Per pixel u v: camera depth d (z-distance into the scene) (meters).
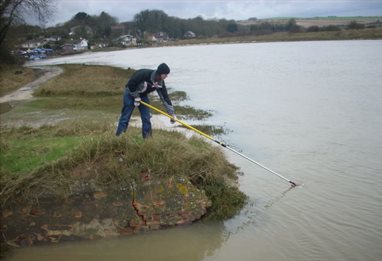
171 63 47.91
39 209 6.98
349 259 6.36
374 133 12.90
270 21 147.12
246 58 50.50
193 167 7.98
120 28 156.62
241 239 7.07
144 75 7.82
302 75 28.83
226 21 157.62
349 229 7.18
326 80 25.55
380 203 8.07
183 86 26.19
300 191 8.73
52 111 18.16
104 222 7.18
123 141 7.59
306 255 6.52
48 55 95.88
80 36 131.75
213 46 104.25
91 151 7.43
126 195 7.22
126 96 8.14
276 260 6.45
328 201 8.23
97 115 16.42
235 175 9.53
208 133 13.38
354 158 10.62
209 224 7.54
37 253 6.88
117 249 6.95
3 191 6.88
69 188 7.02
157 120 15.45
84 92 23.39
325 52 51.62
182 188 7.48
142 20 160.12
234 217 7.73
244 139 12.67
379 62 35.56
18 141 9.45
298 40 96.44
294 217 7.66
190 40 138.50
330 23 120.88
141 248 6.95
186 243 7.05
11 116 17.34
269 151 11.41
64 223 7.07
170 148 7.85
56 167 7.22
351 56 43.06
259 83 25.95
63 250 6.95
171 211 7.43
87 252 6.91
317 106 17.48
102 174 7.17
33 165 7.52
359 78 25.72
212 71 35.78
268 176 9.56
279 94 21.14
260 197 8.49
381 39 78.38
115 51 110.31
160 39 153.75
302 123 14.58
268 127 14.17
